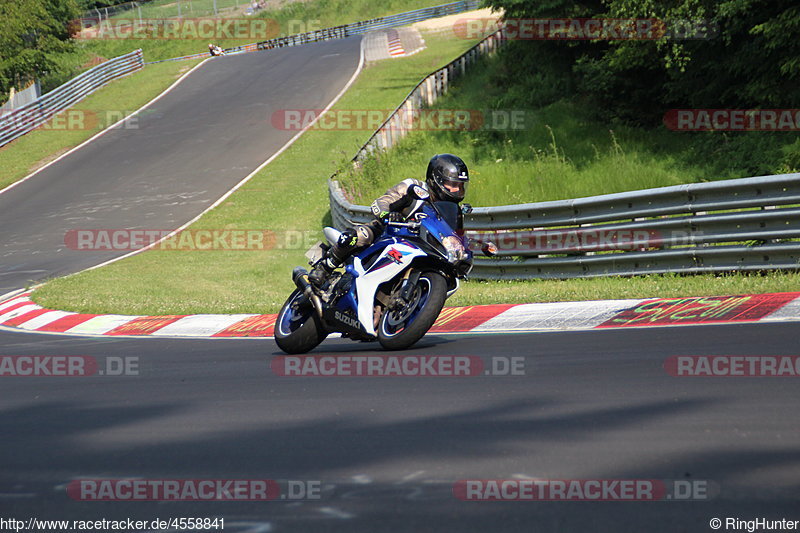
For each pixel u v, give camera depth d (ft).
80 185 207.31
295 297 53.47
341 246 48.60
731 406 28.96
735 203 72.23
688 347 41.93
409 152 185.16
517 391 33.91
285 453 26.50
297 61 336.49
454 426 28.50
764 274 69.41
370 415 31.27
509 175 157.48
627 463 23.15
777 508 19.30
